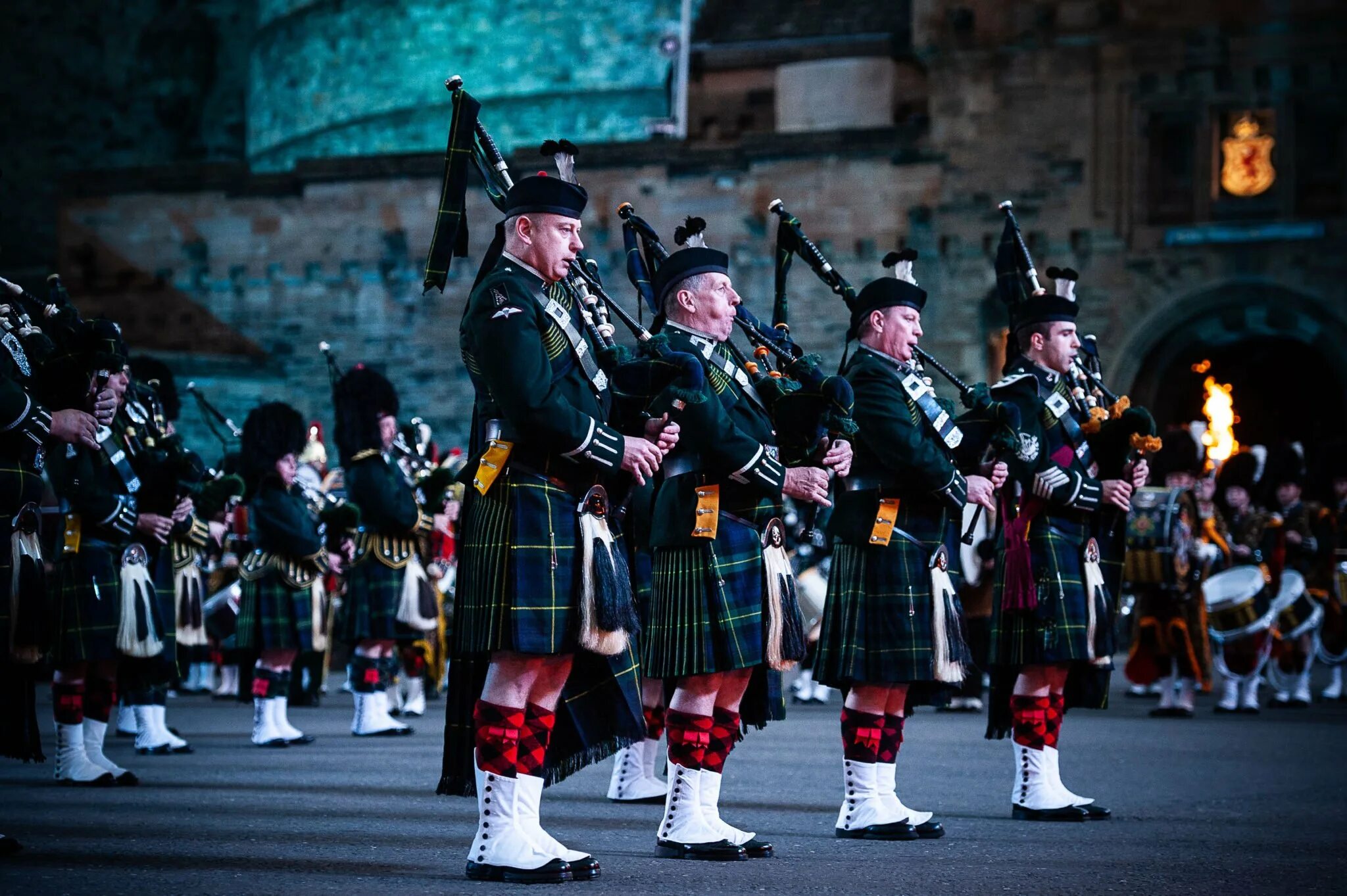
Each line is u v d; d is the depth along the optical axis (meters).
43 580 7.78
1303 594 19.81
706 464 7.59
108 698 10.80
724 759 7.79
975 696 18.00
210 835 8.09
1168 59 37.28
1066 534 9.48
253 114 56.28
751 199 39.16
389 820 8.79
